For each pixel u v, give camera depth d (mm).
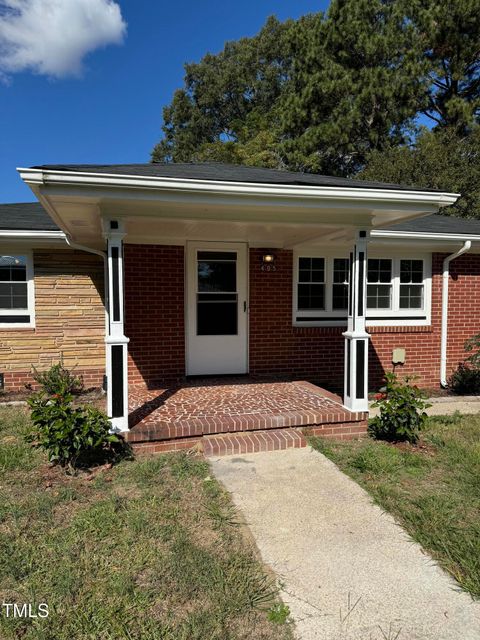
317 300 7715
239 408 5324
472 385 7828
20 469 4020
